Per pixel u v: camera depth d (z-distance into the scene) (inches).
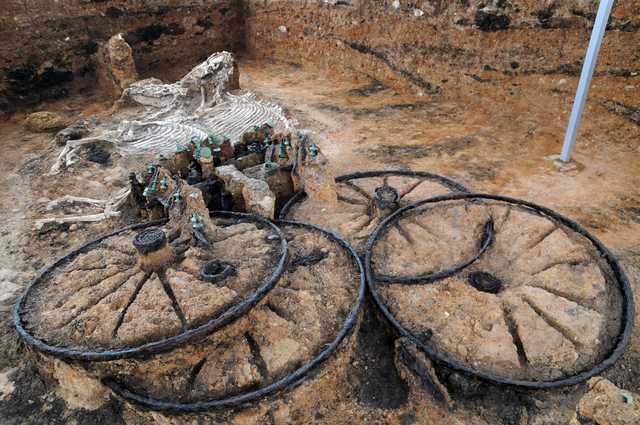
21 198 507.8
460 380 273.0
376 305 311.0
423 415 271.1
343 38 844.0
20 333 279.1
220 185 414.3
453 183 442.3
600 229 423.8
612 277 329.7
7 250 426.9
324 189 414.9
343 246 347.3
